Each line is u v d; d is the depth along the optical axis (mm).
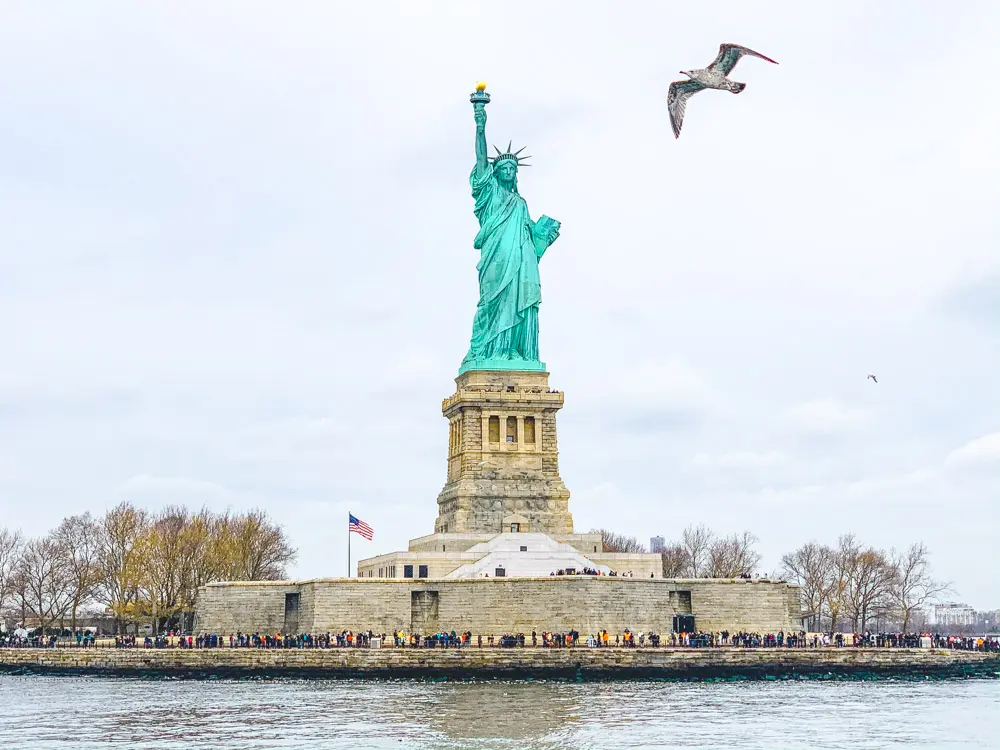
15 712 138000
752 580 193625
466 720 128500
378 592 188750
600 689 157625
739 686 162500
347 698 148000
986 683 167000
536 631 183625
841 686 162875
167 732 122250
